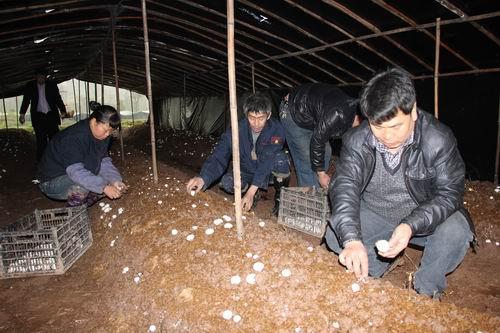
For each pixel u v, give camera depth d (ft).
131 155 29.40
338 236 8.71
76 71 55.57
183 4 24.11
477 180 20.62
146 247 11.76
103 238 14.35
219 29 27.63
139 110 110.42
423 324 7.27
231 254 10.12
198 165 36.47
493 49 18.38
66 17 25.25
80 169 15.14
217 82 46.01
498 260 13.80
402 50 20.65
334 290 8.39
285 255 9.79
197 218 12.59
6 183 24.62
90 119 14.92
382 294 8.11
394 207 9.78
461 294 11.76
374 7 17.92
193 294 9.07
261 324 7.88
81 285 11.84
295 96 17.21
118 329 9.18
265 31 24.73
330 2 17.98
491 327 6.96
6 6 19.93
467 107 21.07
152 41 34.47
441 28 17.81
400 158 8.74
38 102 27.61
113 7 24.58
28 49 31.53
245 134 15.78
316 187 17.02
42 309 10.59
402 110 6.89
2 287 11.87
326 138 14.96
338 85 29.68
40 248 12.32
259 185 15.23
